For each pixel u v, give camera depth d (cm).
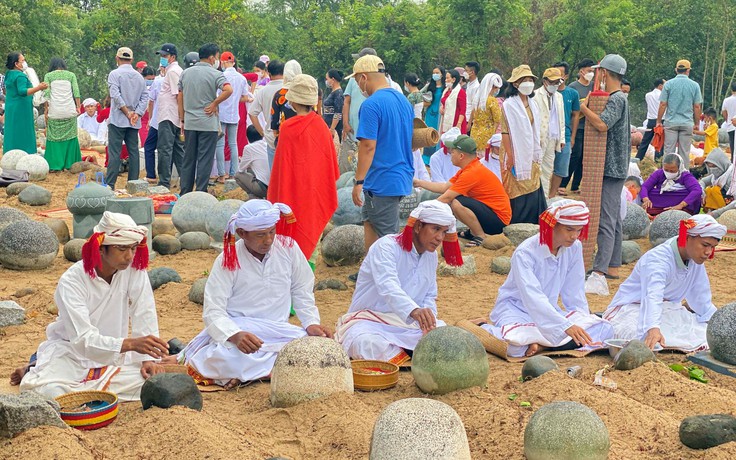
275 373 535
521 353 671
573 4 5100
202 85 1339
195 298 823
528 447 439
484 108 1329
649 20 5516
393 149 815
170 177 1588
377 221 829
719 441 461
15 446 430
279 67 1235
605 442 434
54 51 4616
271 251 613
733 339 627
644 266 685
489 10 5159
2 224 1047
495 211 1131
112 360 540
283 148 766
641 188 1349
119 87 1484
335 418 498
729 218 1195
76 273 546
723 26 5353
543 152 1343
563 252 688
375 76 827
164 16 5481
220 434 470
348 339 640
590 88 1497
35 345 685
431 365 558
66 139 1741
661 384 568
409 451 395
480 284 946
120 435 473
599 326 686
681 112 1731
